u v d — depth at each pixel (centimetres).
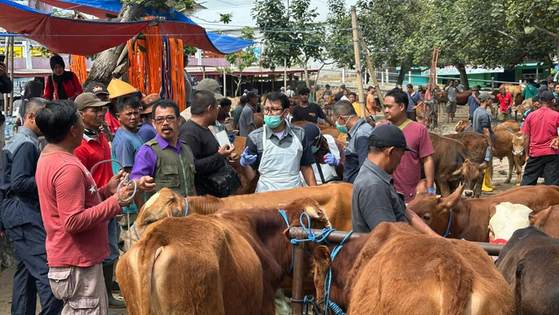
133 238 440
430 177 649
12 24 897
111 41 977
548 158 1010
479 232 606
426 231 444
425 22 2808
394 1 3058
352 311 298
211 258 313
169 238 315
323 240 396
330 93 3089
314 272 396
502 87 2919
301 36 1842
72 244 438
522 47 2477
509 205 522
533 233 395
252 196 557
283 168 630
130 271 317
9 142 541
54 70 1025
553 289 334
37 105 542
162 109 564
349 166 708
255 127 1410
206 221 338
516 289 360
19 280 551
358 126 704
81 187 430
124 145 642
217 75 3272
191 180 583
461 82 3516
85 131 624
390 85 4247
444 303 257
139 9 1108
